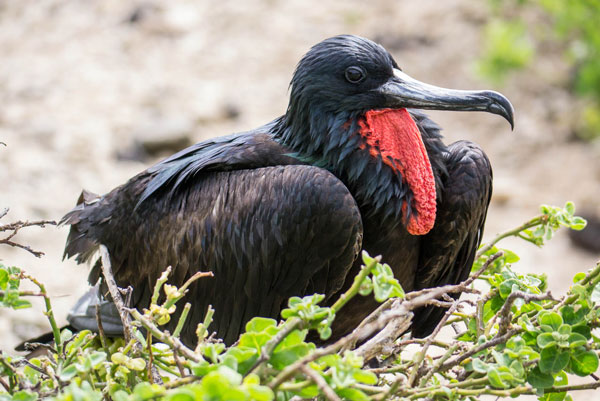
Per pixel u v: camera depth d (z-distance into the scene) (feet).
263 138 29.60
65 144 65.21
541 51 79.61
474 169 28.71
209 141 30.99
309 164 28.73
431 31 80.59
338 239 26.68
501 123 72.95
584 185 66.74
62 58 76.95
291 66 77.00
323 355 18.31
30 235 54.60
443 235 28.81
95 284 31.17
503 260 26.37
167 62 76.95
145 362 22.20
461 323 41.14
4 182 59.93
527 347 20.76
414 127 28.22
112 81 73.92
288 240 27.17
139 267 30.25
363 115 28.12
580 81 71.61
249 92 73.61
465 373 22.88
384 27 81.20
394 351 23.45
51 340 31.50
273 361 18.78
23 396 18.98
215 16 82.58
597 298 21.79
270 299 28.09
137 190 30.53
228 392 15.88
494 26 72.64
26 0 85.46
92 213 31.42
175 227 29.35
